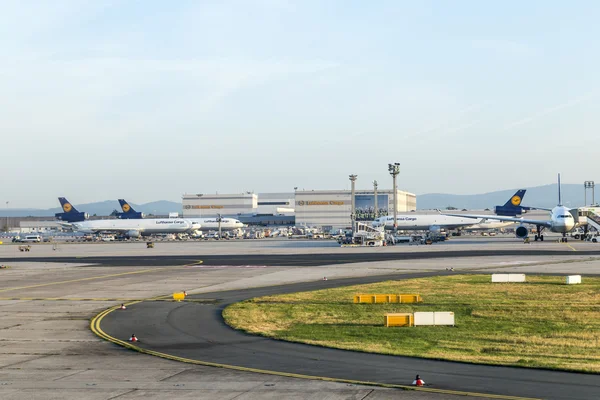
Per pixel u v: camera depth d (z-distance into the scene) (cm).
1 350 3045
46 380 2402
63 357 2866
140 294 5497
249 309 4512
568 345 3136
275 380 2370
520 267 7656
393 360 2748
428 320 3803
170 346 3145
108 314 4319
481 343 3216
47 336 3456
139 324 3884
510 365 2614
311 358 2805
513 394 2141
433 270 7444
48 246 17800
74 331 3628
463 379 2367
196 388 2253
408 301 4800
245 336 3441
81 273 7725
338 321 3984
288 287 5903
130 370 2573
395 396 2119
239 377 2427
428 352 2947
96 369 2597
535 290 5397
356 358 2800
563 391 2181
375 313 4303
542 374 2455
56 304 4859
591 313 4181
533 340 3272
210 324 3878
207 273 7469
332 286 5941
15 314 4331
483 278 6450
